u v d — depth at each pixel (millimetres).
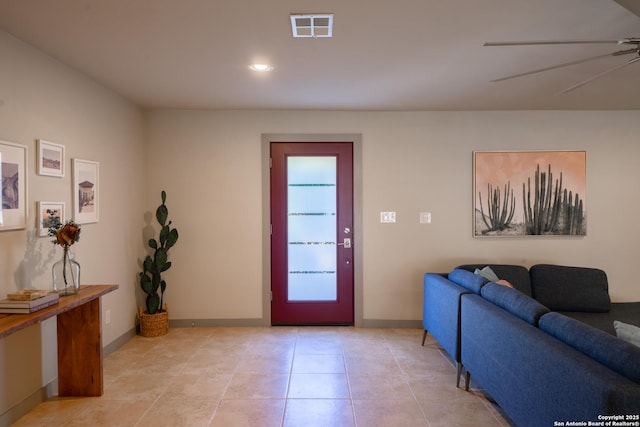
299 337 4012
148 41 2549
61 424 2400
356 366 3268
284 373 3129
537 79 3309
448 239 4391
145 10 2145
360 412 2535
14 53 2459
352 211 4398
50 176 2779
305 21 2281
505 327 2174
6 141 2389
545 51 2730
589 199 4375
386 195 4375
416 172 4379
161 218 4035
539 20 2277
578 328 1787
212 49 2678
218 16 2219
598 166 4375
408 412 2533
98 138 3383
